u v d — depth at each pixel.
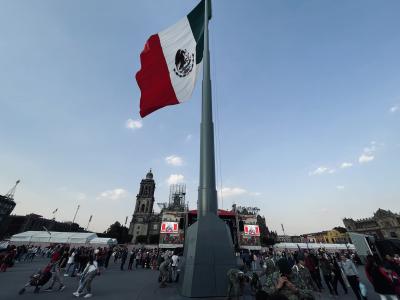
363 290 7.21
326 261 9.05
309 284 5.72
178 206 59.31
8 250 15.84
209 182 7.81
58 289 9.02
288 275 3.11
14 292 8.22
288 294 2.96
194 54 10.09
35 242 42.34
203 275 6.46
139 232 86.12
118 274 14.59
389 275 5.15
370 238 17.83
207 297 6.20
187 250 7.37
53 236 44.03
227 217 25.03
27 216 84.25
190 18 11.18
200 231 7.07
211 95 9.12
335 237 94.81
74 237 44.44
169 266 10.20
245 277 6.09
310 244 46.88
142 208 93.12
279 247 47.06
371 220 88.62
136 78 10.56
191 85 9.47
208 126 8.55
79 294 7.67
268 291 4.21
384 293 5.00
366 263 5.52
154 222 88.38
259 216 89.38
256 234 32.62
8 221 78.00
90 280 7.76
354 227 92.94
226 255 6.82
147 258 20.70
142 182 100.19
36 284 8.31
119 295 7.79
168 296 7.16
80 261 13.93
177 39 10.73
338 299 7.93
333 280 8.81
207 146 8.26
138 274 14.75
